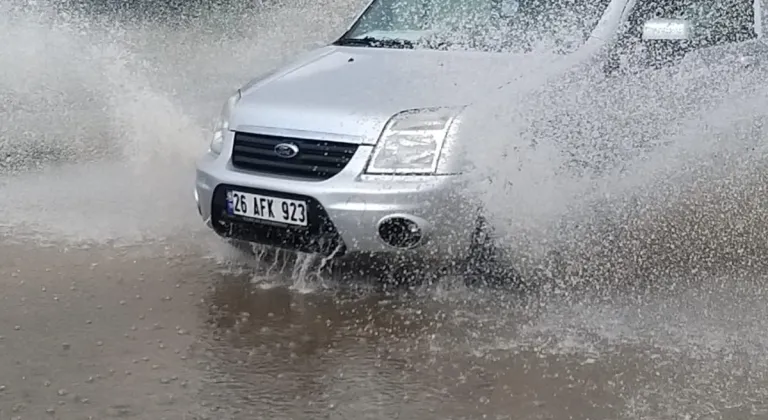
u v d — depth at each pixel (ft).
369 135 15.42
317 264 16.72
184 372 13.38
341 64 17.54
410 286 16.28
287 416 12.25
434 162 15.23
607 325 15.05
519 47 17.39
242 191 16.06
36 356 13.70
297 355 13.94
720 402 12.68
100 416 12.14
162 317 15.14
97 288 16.22
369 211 15.16
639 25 17.60
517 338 14.52
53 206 20.83
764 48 19.36
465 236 15.42
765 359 13.93
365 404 12.57
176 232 19.17
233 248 17.78
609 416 12.29
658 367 13.64
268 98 16.62
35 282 16.43
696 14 18.72
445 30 18.39
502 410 12.42
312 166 15.69
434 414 12.32
